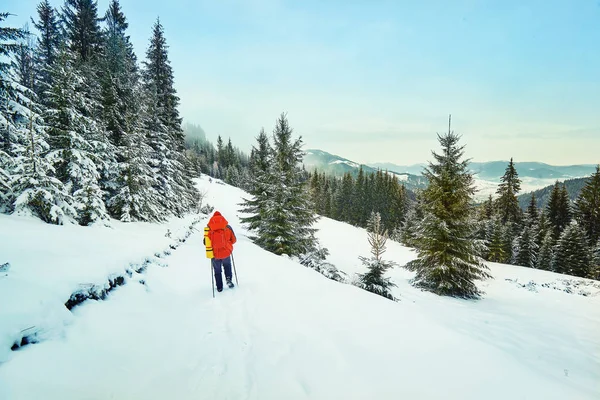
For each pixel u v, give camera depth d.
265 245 15.32
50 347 2.57
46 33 23.20
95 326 3.20
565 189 41.81
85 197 10.46
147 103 19.73
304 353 3.15
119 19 27.31
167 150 20.56
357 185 65.06
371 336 3.62
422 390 2.48
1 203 8.61
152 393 2.40
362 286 10.59
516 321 9.57
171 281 5.96
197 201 31.20
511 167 41.12
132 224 13.35
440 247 13.43
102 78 16.48
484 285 15.56
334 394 2.42
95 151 12.93
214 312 4.50
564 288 16.59
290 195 15.58
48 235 6.59
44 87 13.57
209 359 3.06
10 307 2.55
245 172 79.19
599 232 35.22
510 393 2.52
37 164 8.58
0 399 1.89
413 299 11.58
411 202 62.94
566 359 6.70
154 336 3.45
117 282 4.57
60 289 3.30
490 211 42.72
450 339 3.63
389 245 30.19
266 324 3.95
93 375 2.45
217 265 5.54
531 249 34.31
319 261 12.84
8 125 8.48
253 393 2.46
